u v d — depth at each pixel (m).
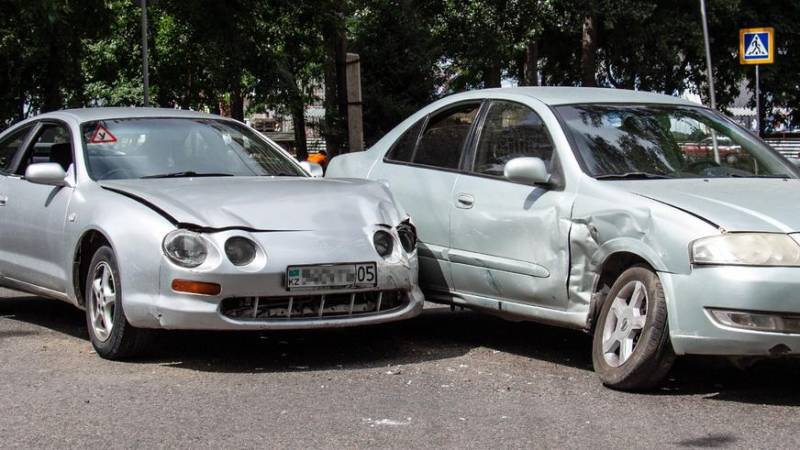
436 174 7.38
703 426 4.96
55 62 22.83
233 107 26.48
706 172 6.48
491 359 6.68
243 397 5.55
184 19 22.27
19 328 7.83
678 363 6.50
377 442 4.68
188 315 6.06
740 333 5.19
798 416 5.20
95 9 21.25
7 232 7.83
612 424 4.99
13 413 5.20
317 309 6.31
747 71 33.03
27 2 18.56
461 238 7.01
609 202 5.94
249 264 6.11
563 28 27.55
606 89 7.40
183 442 4.69
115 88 36.50
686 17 30.86
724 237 5.31
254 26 22.20
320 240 6.30
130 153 7.40
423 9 27.98
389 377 6.09
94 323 6.66
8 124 24.47
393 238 6.66
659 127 6.80
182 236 6.14
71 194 7.12
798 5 32.50
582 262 6.11
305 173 7.91
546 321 6.43
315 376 6.10
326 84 27.02
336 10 22.78
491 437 4.76
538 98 6.97
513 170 6.37
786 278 5.14
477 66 27.89
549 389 5.76
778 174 6.73
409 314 6.64
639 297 5.68
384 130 26.30
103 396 5.56
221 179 7.13
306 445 4.64
